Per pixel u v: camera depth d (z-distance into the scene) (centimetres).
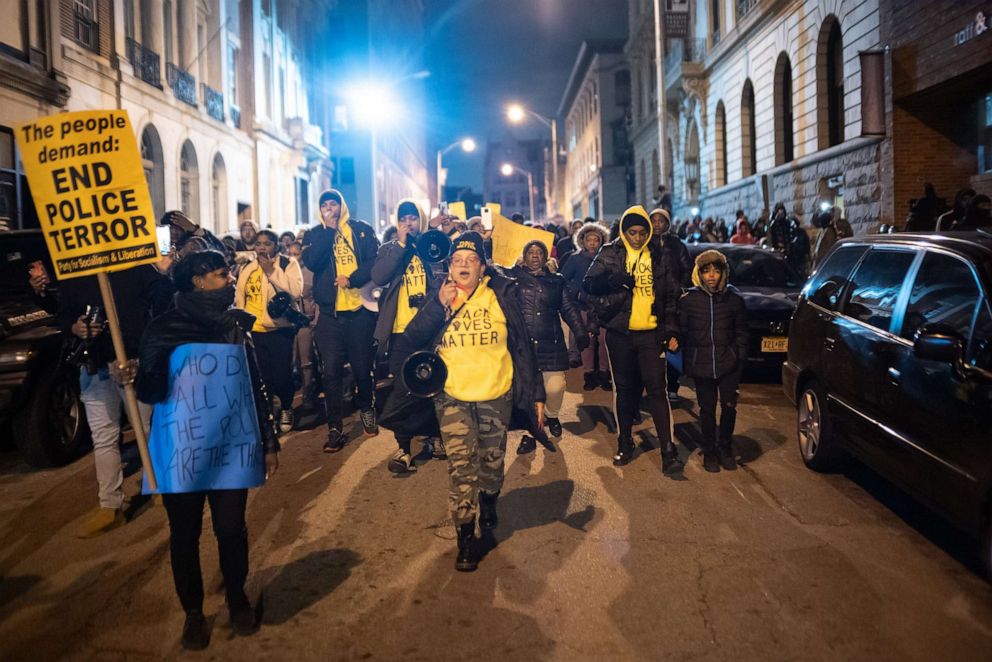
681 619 379
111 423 522
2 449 754
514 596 408
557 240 1477
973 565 439
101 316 513
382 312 681
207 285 373
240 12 3084
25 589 430
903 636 360
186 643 362
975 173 1589
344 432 791
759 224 2248
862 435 525
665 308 620
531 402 467
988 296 426
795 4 2175
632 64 4791
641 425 793
